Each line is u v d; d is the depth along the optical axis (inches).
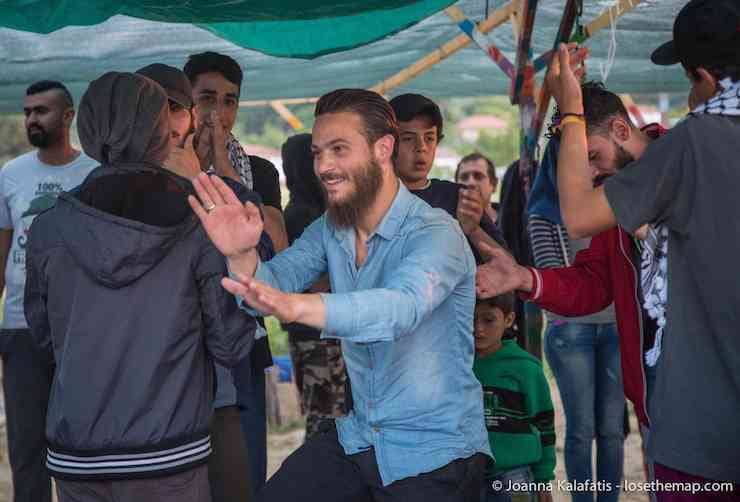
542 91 225.3
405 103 197.5
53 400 136.7
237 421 176.7
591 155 142.3
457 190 200.5
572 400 216.5
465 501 132.4
